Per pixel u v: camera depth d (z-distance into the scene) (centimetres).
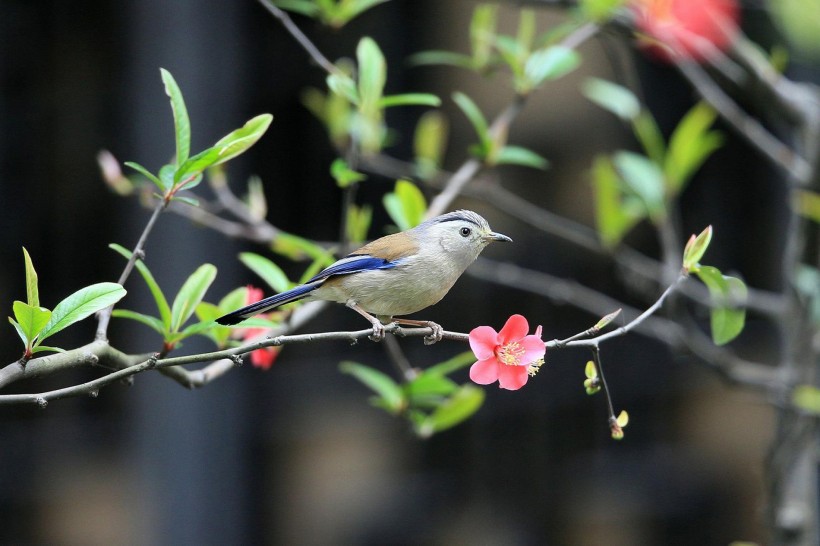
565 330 1245
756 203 1221
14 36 1187
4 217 1181
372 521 1231
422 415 715
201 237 1122
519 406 1250
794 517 750
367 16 1228
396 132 1234
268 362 645
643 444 1252
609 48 870
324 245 939
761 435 1259
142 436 1156
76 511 1170
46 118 1186
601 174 845
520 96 782
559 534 1245
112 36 1166
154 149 1127
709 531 1249
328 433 1219
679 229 1241
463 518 1247
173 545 1131
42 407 451
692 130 830
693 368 1248
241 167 1177
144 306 1123
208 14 1148
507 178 1264
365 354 1224
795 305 777
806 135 802
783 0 667
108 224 1162
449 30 1248
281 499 1195
